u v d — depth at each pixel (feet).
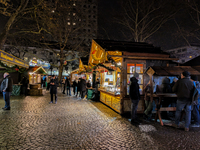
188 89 15.58
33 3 41.63
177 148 11.54
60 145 11.76
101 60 25.26
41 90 47.42
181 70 18.70
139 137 13.62
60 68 96.48
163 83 21.07
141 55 23.12
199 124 17.84
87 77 60.75
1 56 27.50
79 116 21.01
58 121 18.37
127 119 19.77
